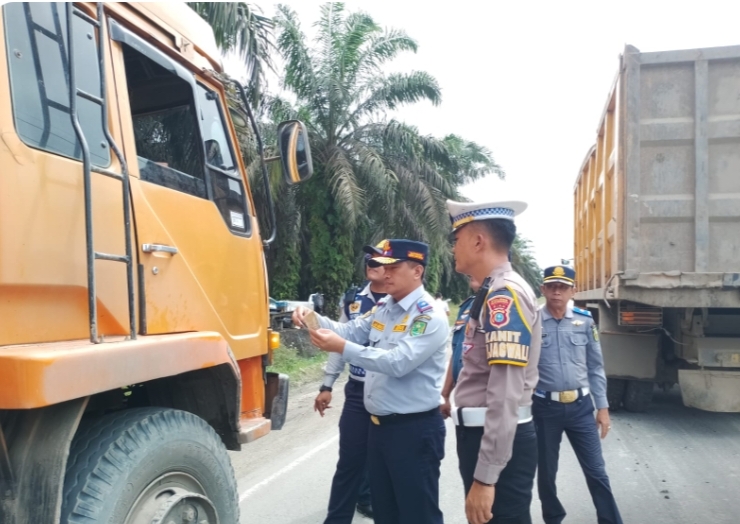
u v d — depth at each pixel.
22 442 1.85
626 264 5.16
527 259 28.88
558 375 3.48
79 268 2.05
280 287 14.07
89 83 2.24
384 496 2.80
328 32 14.03
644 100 5.14
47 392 1.69
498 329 2.20
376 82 14.39
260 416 3.26
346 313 4.02
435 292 17.23
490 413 2.18
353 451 3.38
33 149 1.91
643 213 5.14
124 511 1.95
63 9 2.13
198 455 2.30
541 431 3.51
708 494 4.44
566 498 4.39
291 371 9.77
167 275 2.50
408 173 14.41
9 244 1.80
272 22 8.75
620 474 4.88
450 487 4.64
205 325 2.76
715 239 5.04
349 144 14.33
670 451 5.52
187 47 2.89
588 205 8.02
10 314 1.82
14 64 1.89
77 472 1.92
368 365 2.54
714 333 5.82
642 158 5.15
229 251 3.01
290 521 3.97
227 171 3.13
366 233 14.84
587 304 8.47
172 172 2.65
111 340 2.10
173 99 2.78
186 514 2.19
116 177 2.19
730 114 4.99
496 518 2.36
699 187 5.02
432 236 14.48
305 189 14.08
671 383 6.80
